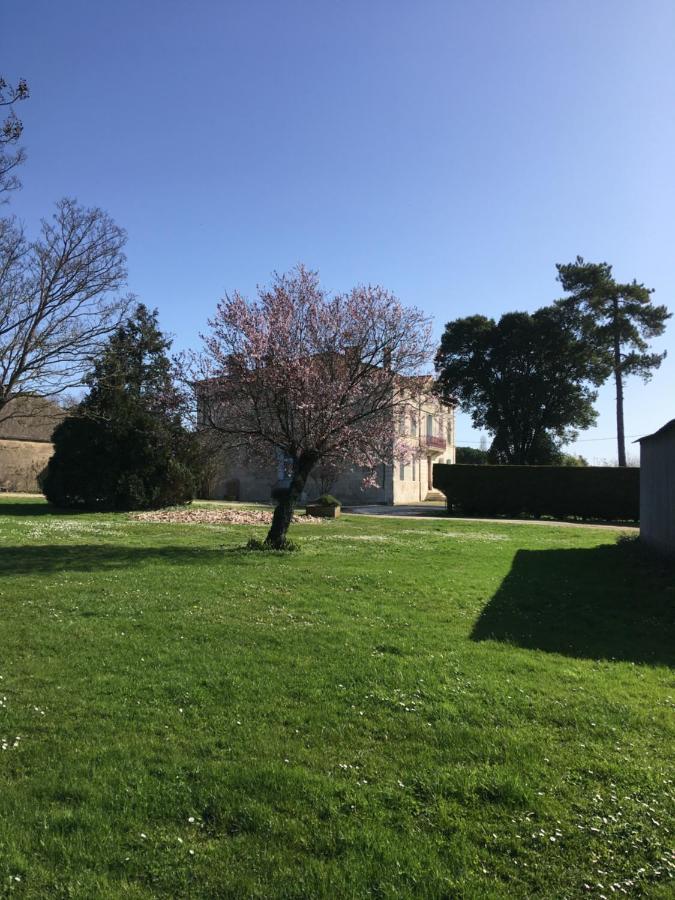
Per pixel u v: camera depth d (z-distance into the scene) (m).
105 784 3.55
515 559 13.68
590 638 7.29
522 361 45.94
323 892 2.72
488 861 2.99
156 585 9.24
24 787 3.52
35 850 2.95
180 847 3.01
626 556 14.08
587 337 43.81
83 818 3.20
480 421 48.72
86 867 2.84
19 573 10.08
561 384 45.16
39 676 5.32
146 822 3.21
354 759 3.97
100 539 15.41
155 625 7.01
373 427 13.85
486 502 30.81
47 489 25.11
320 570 10.92
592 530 22.27
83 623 7.04
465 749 4.16
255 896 2.69
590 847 3.12
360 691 5.16
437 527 22.34
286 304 13.88
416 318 14.30
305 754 4.01
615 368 43.69
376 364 13.99
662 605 8.97
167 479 25.52
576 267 44.12
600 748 4.25
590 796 3.60
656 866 2.98
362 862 2.93
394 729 4.44
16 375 19.64
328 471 26.44
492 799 3.54
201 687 5.15
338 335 13.97
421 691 5.20
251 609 7.93
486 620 7.92
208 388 13.54
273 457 14.73
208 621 7.27
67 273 20.34
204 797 3.43
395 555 13.67
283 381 13.09
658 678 5.87
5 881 2.71
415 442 15.27
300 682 5.31
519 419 46.12
